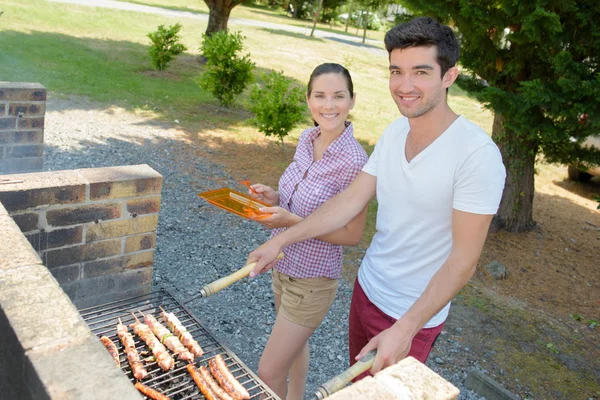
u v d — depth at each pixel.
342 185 2.51
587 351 4.41
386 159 2.19
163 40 12.23
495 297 5.08
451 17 5.20
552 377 3.99
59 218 2.58
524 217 6.60
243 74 10.25
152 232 2.89
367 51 23.36
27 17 15.87
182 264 4.79
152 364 1.99
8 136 4.71
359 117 11.44
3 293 1.56
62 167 6.42
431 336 2.25
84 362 1.34
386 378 1.40
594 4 4.61
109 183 2.67
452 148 1.96
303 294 2.55
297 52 19.25
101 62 12.42
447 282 1.89
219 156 7.89
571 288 5.46
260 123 8.03
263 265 2.16
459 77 5.93
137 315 2.47
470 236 1.92
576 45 4.78
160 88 11.28
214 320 4.06
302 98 8.14
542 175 9.64
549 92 4.79
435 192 2.01
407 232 2.15
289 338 2.58
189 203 6.12
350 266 5.25
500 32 5.09
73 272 2.71
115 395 1.26
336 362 3.83
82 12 18.56
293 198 2.61
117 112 9.20
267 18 30.12
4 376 1.52
